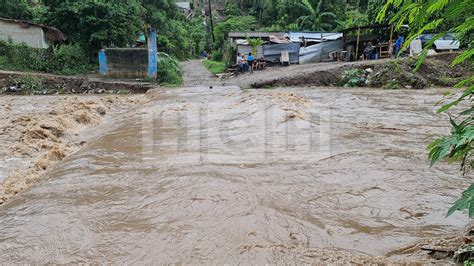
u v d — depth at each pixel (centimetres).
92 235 367
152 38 2105
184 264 306
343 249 330
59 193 486
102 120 1125
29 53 2166
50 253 338
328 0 3566
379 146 680
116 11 2403
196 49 5503
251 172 537
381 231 364
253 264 300
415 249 320
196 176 516
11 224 401
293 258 307
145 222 388
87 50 2408
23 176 611
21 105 1416
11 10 2614
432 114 1072
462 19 196
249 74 2334
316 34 2917
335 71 1975
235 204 420
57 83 1912
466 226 360
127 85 1961
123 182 514
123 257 325
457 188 467
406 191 461
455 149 236
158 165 585
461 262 280
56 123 926
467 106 1184
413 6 192
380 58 2281
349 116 1030
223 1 7044
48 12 2436
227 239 345
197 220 385
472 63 221
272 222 380
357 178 511
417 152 634
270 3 4559
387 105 1260
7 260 330
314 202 434
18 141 823
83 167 593
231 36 3083
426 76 1850
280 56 2605
